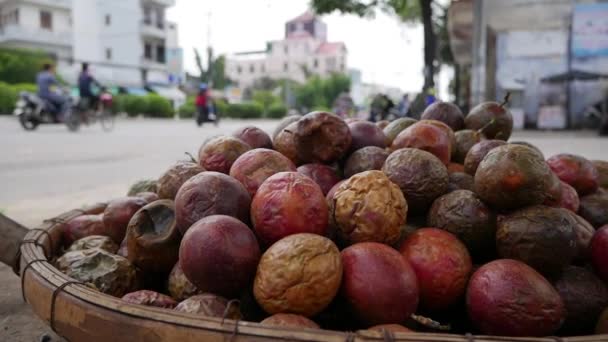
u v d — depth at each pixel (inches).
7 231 115.0
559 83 697.6
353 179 90.0
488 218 89.7
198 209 87.4
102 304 74.2
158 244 93.2
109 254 99.0
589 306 83.9
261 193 86.7
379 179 88.4
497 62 709.9
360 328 81.1
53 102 661.9
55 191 279.6
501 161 86.6
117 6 2062.0
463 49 789.2
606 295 85.3
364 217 85.1
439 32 1007.6
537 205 86.7
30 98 652.7
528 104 708.7
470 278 83.1
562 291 84.4
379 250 80.0
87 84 703.7
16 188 287.4
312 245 76.7
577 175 113.5
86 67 711.1
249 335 64.1
